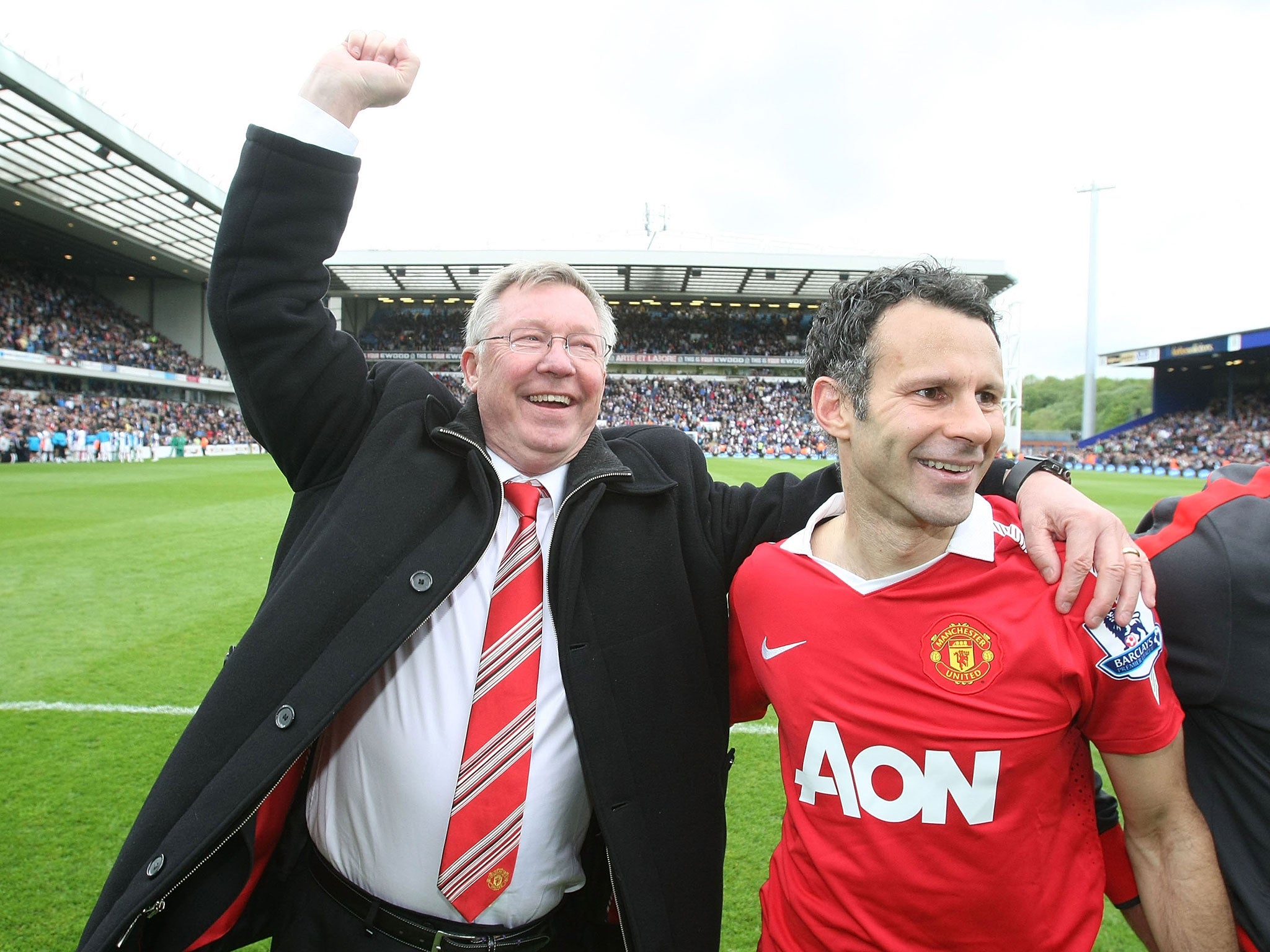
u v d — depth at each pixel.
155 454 26.22
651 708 1.49
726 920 2.31
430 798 1.45
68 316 34.12
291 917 1.61
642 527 1.60
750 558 1.51
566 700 1.47
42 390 30.17
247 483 15.67
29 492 13.40
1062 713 1.19
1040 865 1.19
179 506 11.67
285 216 1.48
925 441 1.17
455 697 1.48
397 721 1.48
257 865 1.48
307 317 1.53
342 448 1.63
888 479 1.22
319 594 1.36
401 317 45.38
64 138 21.56
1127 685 1.16
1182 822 1.21
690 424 41.28
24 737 3.43
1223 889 1.20
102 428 27.42
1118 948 2.22
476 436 1.57
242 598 5.96
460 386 43.88
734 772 3.29
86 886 2.37
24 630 5.10
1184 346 36.75
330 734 1.59
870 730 1.24
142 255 34.00
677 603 1.57
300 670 1.33
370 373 1.78
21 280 33.78
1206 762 1.25
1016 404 33.53
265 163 1.48
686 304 45.31
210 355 40.12
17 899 2.31
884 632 1.26
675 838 1.48
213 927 1.44
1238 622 1.16
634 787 1.44
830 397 1.35
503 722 1.45
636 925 1.37
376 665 1.33
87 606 5.70
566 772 1.50
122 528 9.38
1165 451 36.00
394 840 1.47
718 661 1.66
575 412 1.62
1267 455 32.12
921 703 1.22
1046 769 1.19
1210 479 1.36
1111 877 1.38
